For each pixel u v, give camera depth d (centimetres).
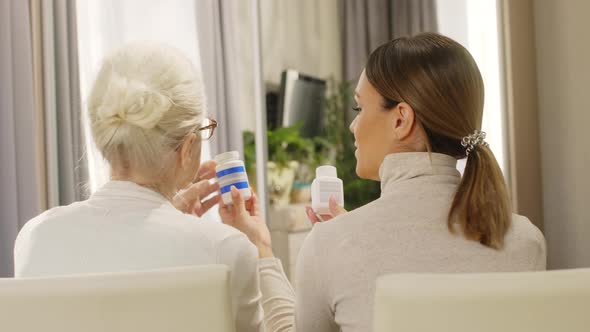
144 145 87
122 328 68
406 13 310
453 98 88
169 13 256
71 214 88
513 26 253
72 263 84
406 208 84
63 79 211
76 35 218
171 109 87
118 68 88
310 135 312
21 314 68
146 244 83
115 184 88
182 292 68
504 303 59
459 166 256
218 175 121
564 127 247
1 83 185
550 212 255
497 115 256
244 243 87
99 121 88
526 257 83
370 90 93
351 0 324
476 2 265
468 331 60
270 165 292
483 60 261
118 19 244
